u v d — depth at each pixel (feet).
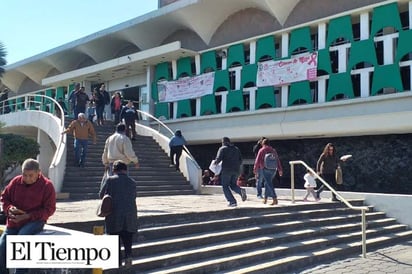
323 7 56.75
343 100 52.80
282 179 62.44
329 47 55.57
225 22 68.85
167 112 73.82
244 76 64.23
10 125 72.33
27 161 16.52
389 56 50.60
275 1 58.75
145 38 78.95
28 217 16.34
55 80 92.32
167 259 21.43
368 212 39.52
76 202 36.68
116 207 18.53
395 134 52.75
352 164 56.13
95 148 50.83
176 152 51.78
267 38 61.98
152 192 45.01
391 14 50.31
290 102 58.59
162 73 75.56
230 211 29.76
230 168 31.96
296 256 26.20
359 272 24.63
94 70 82.07
